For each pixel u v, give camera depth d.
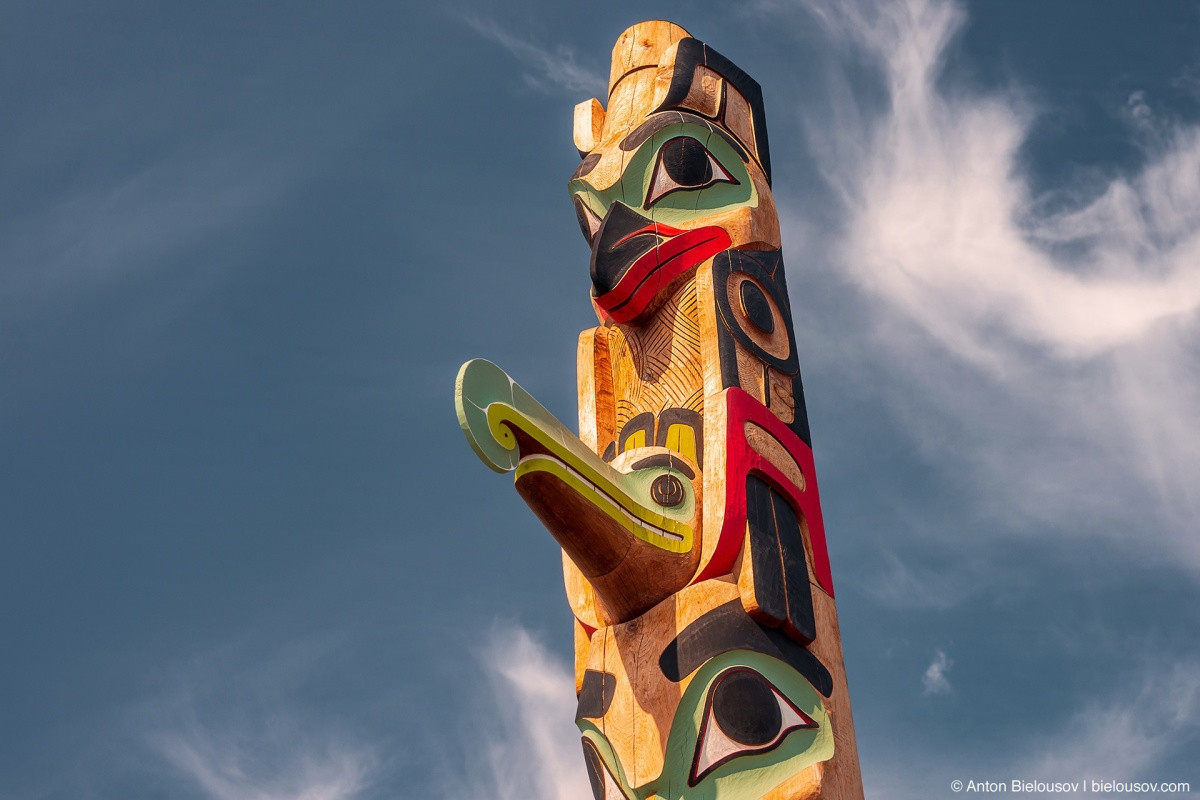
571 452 10.55
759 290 12.63
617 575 10.96
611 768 10.82
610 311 12.76
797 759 10.38
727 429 11.45
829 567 11.68
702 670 10.59
